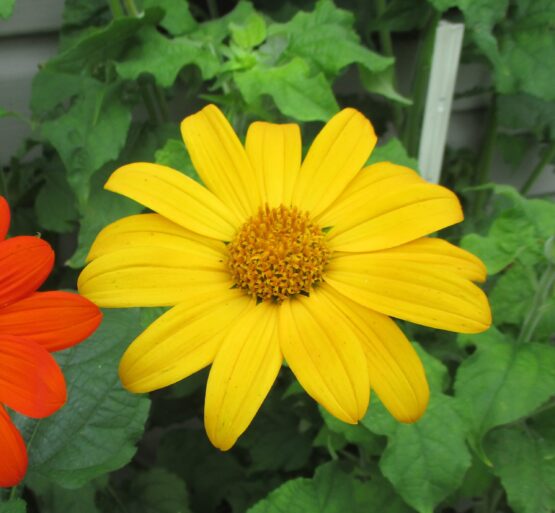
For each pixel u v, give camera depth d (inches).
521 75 7.7
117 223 5.3
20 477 4.1
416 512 6.4
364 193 5.6
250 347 4.9
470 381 6.0
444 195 5.2
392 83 7.8
